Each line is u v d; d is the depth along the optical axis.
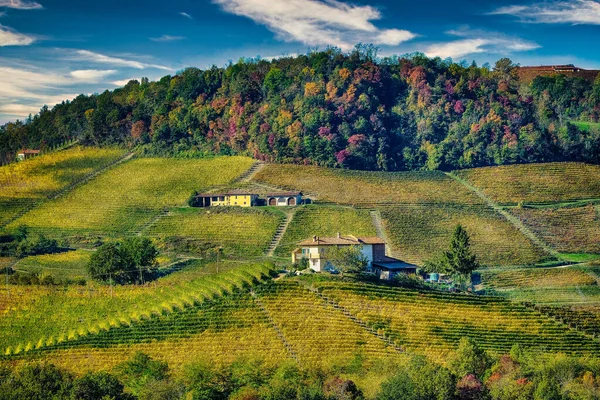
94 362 130.00
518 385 106.88
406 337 134.38
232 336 135.12
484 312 147.12
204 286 155.50
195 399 110.50
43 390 106.62
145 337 136.88
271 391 106.38
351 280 154.88
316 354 128.25
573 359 120.44
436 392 103.56
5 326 148.50
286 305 143.62
